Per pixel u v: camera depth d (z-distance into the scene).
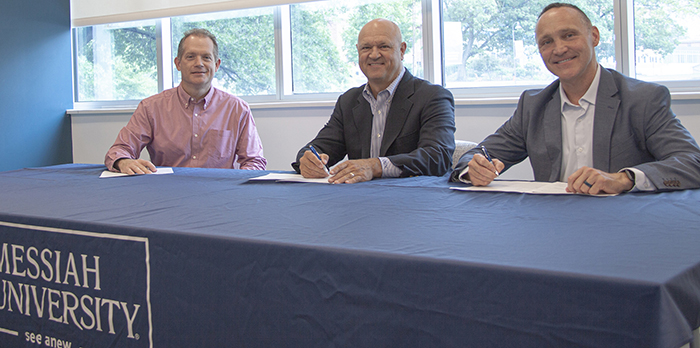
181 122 2.31
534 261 0.60
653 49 2.54
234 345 0.74
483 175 1.25
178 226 0.83
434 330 0.61
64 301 0.91
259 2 3.13
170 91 2.37
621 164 1.34
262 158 2.42
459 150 1.96
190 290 0.77
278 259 0.70
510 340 0.57
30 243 0.95
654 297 0.50
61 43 3.69
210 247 0.76
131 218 0.92
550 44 1.41
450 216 0.90
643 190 1.09
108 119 3.63
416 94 1.81
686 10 2.46
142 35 3.62
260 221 0.88
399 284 0.63
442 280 0.60
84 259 0.88
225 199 1.15
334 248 0.67
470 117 2.76
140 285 0.82
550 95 1.51
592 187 1.08
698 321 0.55
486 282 0.58
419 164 1.56
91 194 1.26
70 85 3.78
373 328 0.64
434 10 2.93
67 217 0.93
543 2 2.73
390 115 1.84
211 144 2.32
